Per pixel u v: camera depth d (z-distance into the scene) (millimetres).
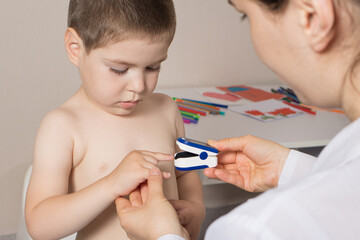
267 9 520
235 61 1913
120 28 759
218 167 906
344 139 482
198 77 1868
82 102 927
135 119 968
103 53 787
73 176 894
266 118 1502
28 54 1533
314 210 412
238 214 442
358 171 434
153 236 618
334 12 476
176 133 1058
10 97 1565
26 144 1648
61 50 1572
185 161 847
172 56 1789
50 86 1602
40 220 797
